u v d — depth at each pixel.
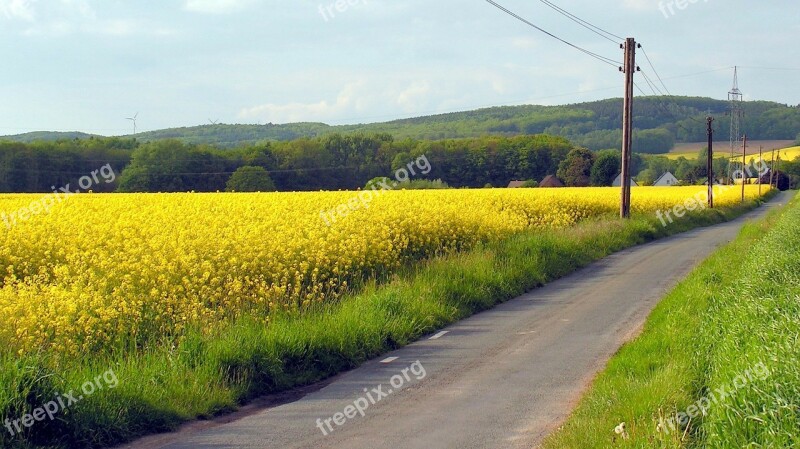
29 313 10.02
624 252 26.17
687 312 11.38
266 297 12.55
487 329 13.11
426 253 20.52
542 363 10.41
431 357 11.09
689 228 39.84
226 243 15.67
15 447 6.88
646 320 13.04
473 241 22.14
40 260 15.28
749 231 28.28
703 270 16.88
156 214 22.45
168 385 8.65
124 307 10.73
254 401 9.16
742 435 5.59
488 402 8.62
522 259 19.23
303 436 7.68
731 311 9.52
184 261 13.57
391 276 16.25
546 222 29.97
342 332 11.05
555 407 8.30
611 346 11.31
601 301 15.70
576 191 50.25
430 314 13.43
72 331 10.00
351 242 16.95
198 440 7.61
